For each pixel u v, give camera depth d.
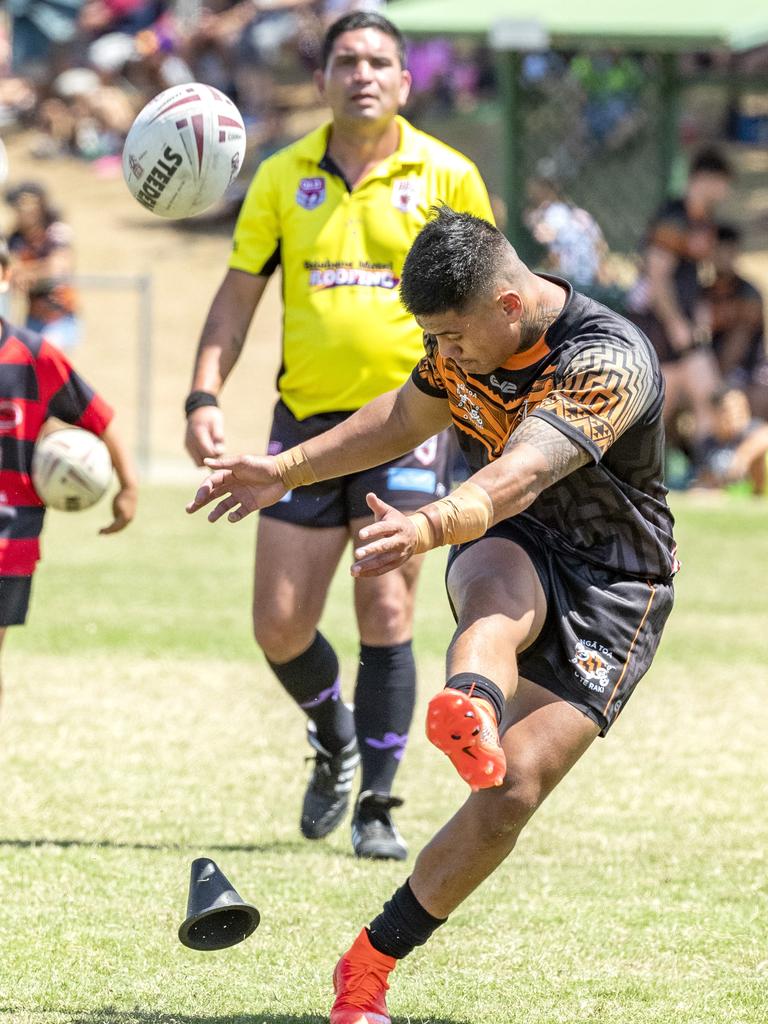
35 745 22.44
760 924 15.77
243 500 13.95
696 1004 13.62
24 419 17.66
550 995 13.83
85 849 17.86
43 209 51.31
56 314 51.31
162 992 13.77
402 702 18.44
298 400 18.91
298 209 18.83
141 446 50.91
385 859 18.08
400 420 13.95
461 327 12.23
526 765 12.54
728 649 29.50
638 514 12.92
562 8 50.81
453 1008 13.48
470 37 50.22
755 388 48.91
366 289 18.59
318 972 14.38
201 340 18.95
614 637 12.85
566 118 52.53
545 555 12.91
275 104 94.75
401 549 11.32
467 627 12.11
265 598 18.33
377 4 91.31
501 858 12.73
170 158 16.86
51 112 101.69
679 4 51.12
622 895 16.69
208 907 12.44
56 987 13.82
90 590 33.88
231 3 99.19
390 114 18.62
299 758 22.42
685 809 20.05
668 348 47.62
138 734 23.27
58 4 107.62
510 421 12.83
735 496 47.06
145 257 80.62
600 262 52.59
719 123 94.00
